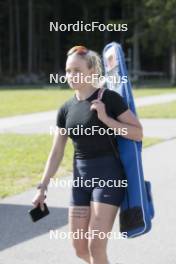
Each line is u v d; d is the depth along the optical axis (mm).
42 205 11453
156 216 17844
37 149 32469
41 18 156500
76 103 10938
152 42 125375
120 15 150875
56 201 19906
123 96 11039
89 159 10867
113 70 11156
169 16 116625
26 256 14383
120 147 10883
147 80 138000
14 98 75500
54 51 155750
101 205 10734
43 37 157125
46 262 13938
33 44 152375
